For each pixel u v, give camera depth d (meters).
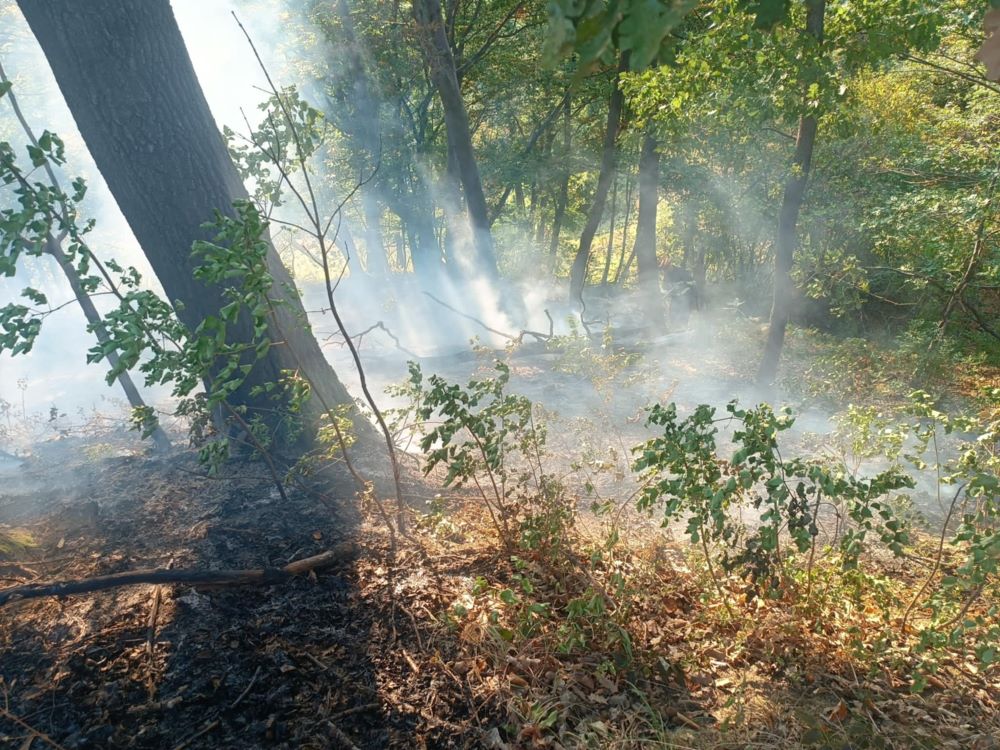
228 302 5.28
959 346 11.17
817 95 7.61
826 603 3.92
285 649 3.45
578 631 3.55
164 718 3.04
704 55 8.10
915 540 5.19
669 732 3.15
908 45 7.62
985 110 11.68
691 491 3.57
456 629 3.63
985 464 3.91
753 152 12.71
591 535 4.84
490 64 17.89
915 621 3.99
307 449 5.58
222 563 4.10
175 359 3.67
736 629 3.87
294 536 4.44
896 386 9.31
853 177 12.26
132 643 3.42
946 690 3.50
